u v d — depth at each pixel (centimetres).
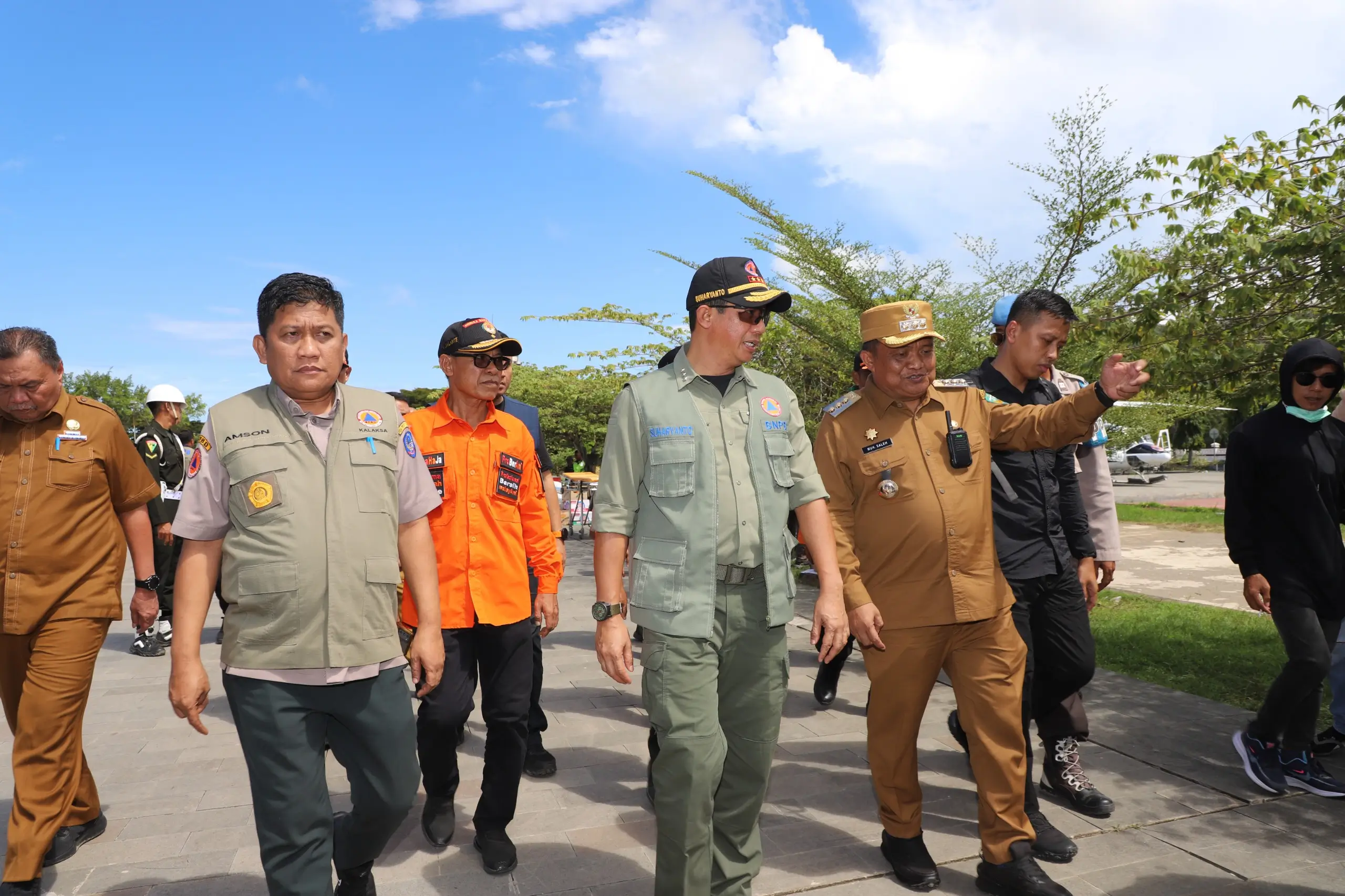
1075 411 289
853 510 315
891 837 307
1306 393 370
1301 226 447
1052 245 786
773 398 274
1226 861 312
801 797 379
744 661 258
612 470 262
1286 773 379
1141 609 769
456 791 362
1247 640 636
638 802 377
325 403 243
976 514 302
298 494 228
